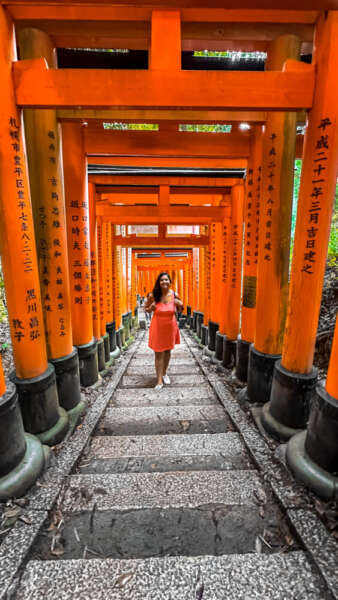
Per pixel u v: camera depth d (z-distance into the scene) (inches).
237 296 171.8
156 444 90.7
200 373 178.1
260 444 87.3
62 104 73.4
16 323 82.6
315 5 67.3
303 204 81.0
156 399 133.7
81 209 128.6
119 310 266.4
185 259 498.9
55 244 102.7
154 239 272.2
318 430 67.7
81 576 49.5
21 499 65.3
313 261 81.0
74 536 58.5
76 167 126.0
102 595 46.7
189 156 135.9
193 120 104.5
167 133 132.2
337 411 63.3
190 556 53.3
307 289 83.0
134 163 158.9
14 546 54.2
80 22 89.0
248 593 46.8
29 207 80.4
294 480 70.1
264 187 104.4
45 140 97.9
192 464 81.6
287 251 104.6
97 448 89.5
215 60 123.3
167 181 184.7
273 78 73.6
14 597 46.8
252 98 74.4
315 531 56.4
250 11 75.0
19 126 74.9
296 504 62.7
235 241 170.1
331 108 72.2
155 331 144.6
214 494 68.1
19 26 90.2
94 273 168.6
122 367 190.5
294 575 49.4
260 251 108.6
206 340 284.0
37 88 72.4
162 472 76.0
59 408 98.8
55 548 56.1
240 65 126.3
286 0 66.8
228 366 174.2
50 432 88.7
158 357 148.2
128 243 267.0
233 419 104.6
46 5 70.3
